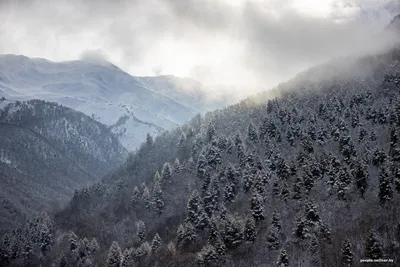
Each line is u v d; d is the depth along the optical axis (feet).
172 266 410.11
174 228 469.57
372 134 468.34
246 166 483.92
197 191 488.85
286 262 354.95
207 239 427.33
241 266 380.99
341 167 422.00
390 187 377.30
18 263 499.92
